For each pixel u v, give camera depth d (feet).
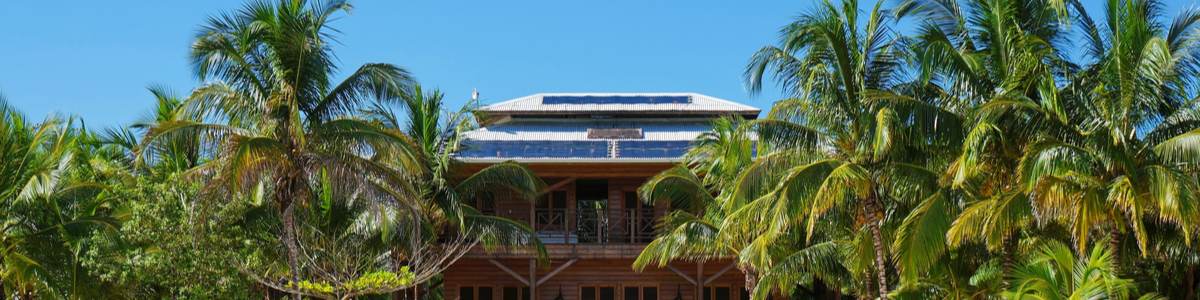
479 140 104.99
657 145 104.32
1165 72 59.72
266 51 70.74
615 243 101.35
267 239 80.89
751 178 70.13
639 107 113.09
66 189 83.41
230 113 71.41
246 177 69.26
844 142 68.80
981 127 59.57
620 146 104.12
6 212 80.07
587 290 105.60
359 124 71.77
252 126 71.67
